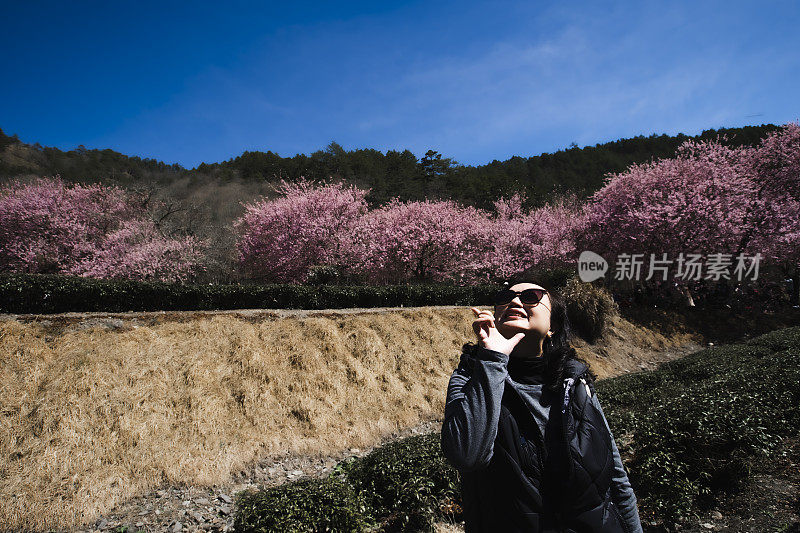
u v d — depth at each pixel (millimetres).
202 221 22969
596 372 11891
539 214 22562
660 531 3533
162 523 4688
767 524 3205
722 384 5172
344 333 9133
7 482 4688
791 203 18812
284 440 6629
